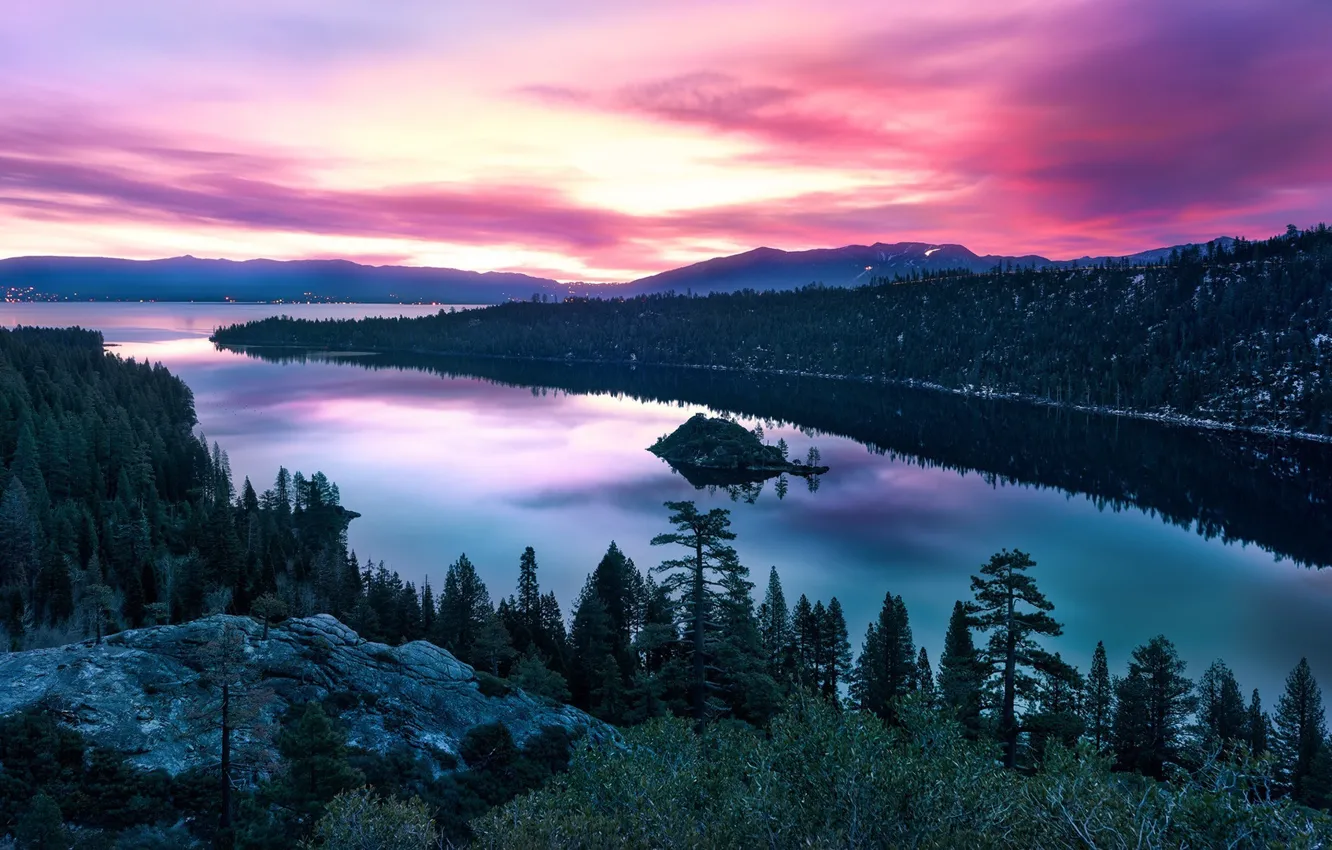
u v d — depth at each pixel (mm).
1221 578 141625
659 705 52469
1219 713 70000
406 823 23219
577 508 195375
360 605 80500
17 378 182000
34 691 39594
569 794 23219
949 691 47094
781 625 85250
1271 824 14641
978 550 158375
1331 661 101062
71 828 31891
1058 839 16484
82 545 102000
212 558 96375
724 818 20125
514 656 72625
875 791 18469
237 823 33281
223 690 34438
